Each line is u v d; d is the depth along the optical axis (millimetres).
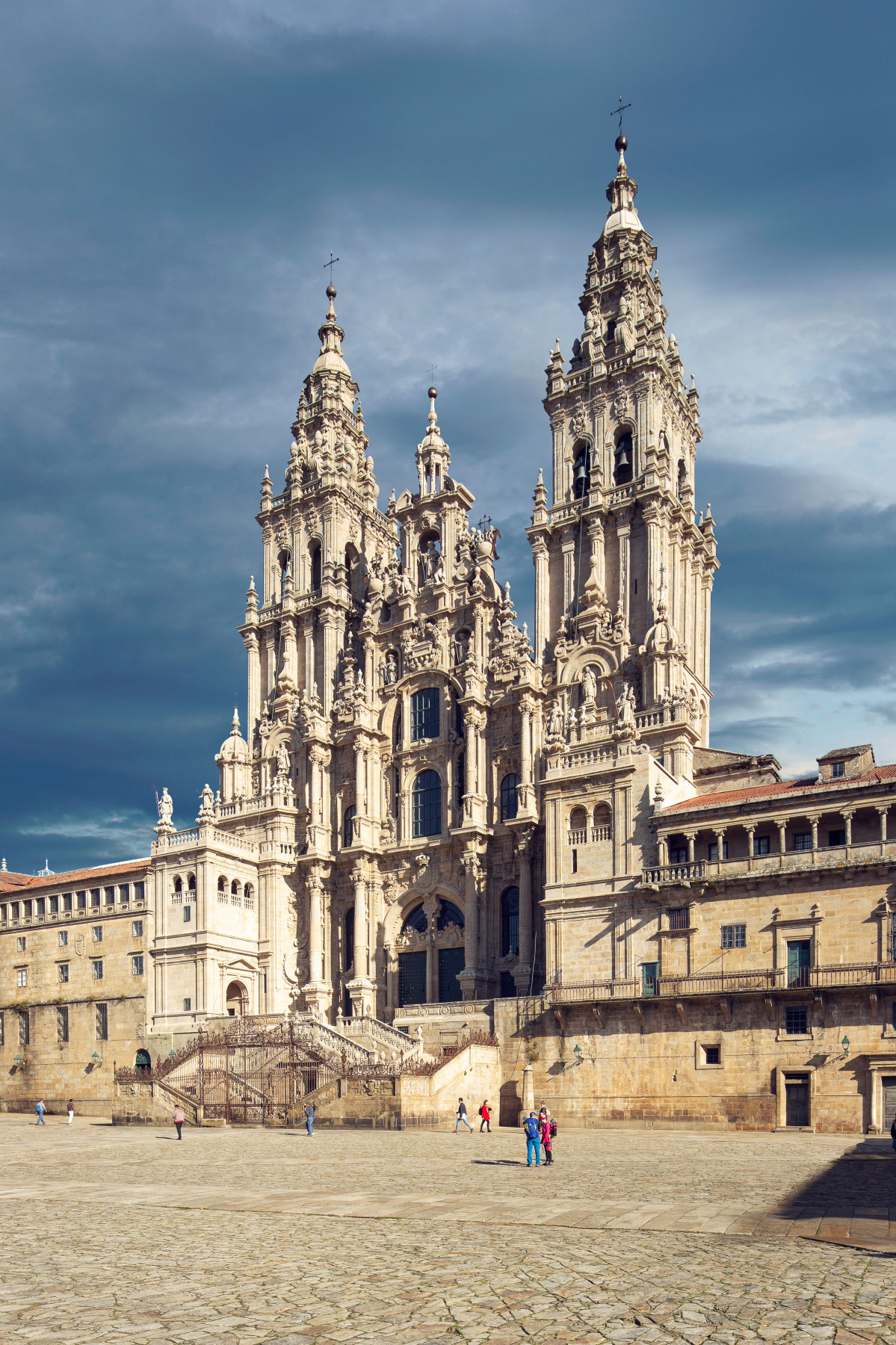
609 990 64188
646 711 76000
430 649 90188
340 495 101062
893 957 55250
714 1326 16516
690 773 74000
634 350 85750
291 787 91312
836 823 59594
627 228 92375
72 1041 89438
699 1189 31625
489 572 90000
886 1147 46469
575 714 79562
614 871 66812
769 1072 57750
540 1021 66562
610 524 83562
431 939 84812
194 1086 70375
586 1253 21953
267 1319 17375
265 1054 69500
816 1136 53625
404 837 88500
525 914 77312
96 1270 21297
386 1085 60406
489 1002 69500
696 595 87000
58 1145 53250
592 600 81500
